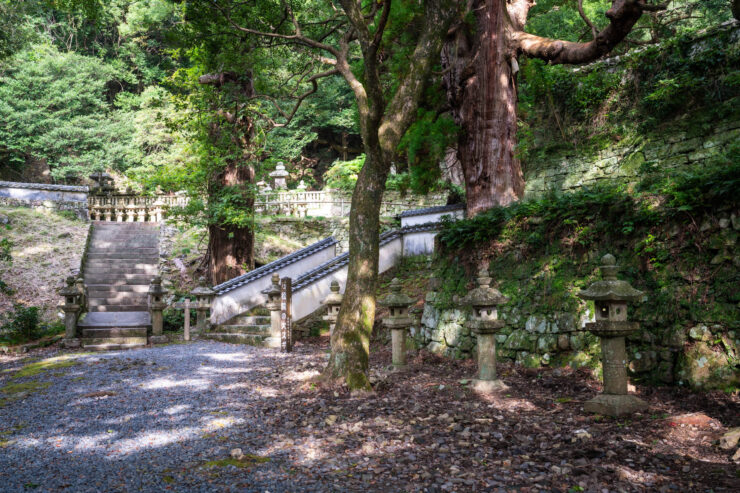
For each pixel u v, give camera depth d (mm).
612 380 4902
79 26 32406
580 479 3443
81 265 15117
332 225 19094
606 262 4945
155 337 11375
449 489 3385
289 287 9789
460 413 5148
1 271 14039
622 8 7762
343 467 3822
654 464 3656
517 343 7359
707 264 5496
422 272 11812
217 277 15195
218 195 14812
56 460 4105
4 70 28234
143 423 5133
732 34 9695
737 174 5336
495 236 8359
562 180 12320
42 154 28078
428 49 6531
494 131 10047
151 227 18562
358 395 5953
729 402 4805
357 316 6387
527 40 9867
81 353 10172
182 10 10109
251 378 7270
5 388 6922
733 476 3363
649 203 6238
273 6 9594
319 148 36688
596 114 11844
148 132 28438
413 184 10820
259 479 3627
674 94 10297
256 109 12797
